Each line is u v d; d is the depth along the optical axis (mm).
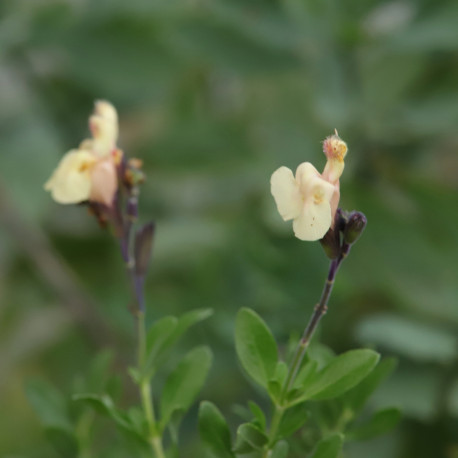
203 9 779
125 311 670
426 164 809
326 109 701
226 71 771
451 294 670
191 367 534
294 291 647
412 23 726
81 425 562
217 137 786
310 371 512
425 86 760
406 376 634
